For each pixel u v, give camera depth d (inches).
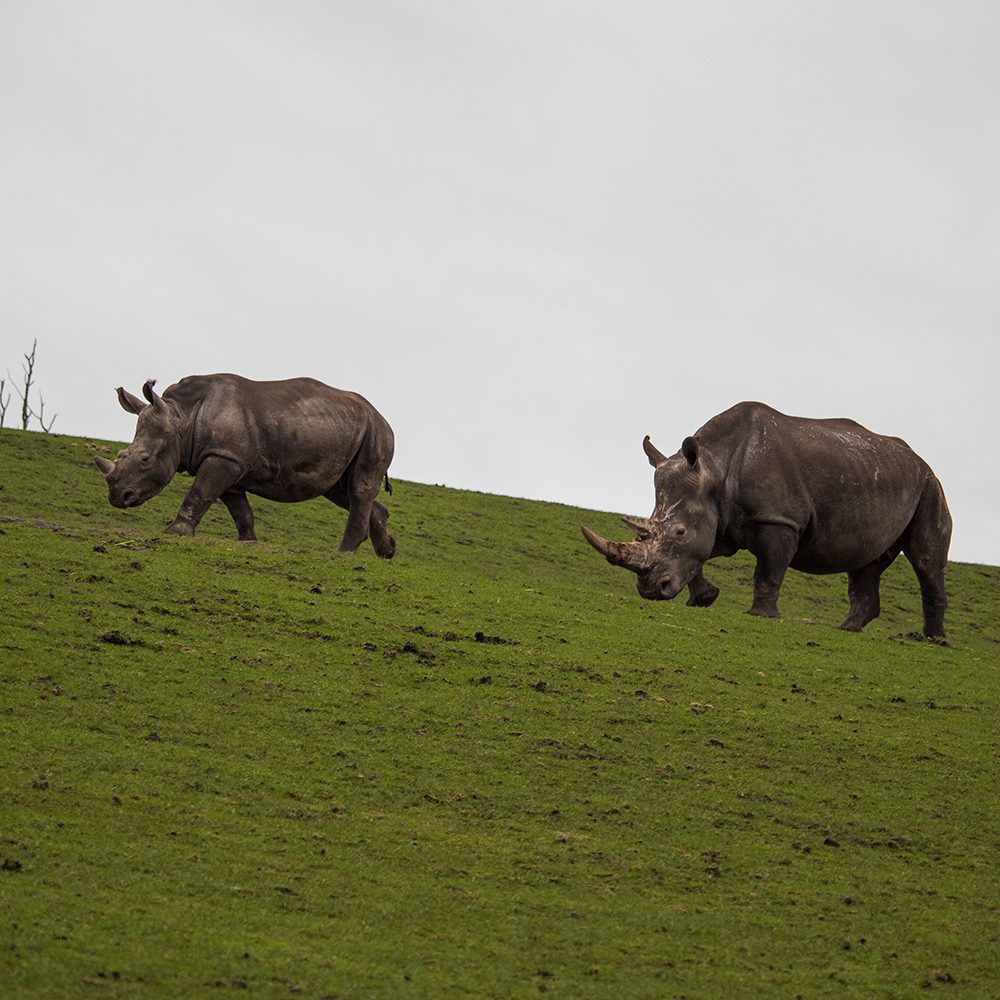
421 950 1673.2
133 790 2015.3
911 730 2800.2
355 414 3919.8
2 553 3002.0
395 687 2615.7
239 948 1598.2
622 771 2386.8
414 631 2952.8
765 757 2541.8
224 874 1802.4
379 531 4028.1
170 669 2502.5
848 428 3917.3
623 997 1625.2
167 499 5241.1
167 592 2920.8
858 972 1790.1
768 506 3718.0
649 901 1924.2
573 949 1738.4
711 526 3708.2
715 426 3789.4
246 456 3752.5
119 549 3196.4
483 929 1761.8
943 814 2393.0
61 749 2108.8
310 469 3833.7
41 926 1567.4
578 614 3324.3
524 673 2795.3
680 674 2950.3
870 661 3324.3
